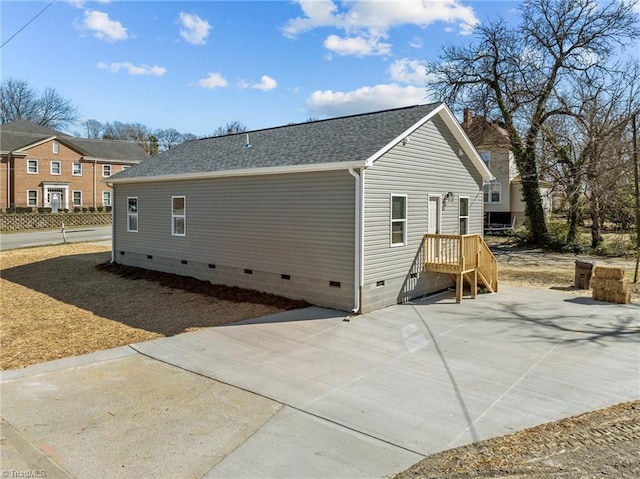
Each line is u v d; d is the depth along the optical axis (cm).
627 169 2033
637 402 514
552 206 2998
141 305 1054
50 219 3419
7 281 1394
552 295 1219
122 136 7181
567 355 701
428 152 1186
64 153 3919
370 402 521
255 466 384
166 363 662
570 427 449
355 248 952
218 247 1262
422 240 1173
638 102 2036
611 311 1015
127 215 1614
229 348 734
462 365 653
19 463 392
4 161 3591
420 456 398
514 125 2517
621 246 2212
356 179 940
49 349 732
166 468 382
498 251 2350
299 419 476
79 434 445
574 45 2267
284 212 1081
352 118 1336
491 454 396
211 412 495
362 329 849
